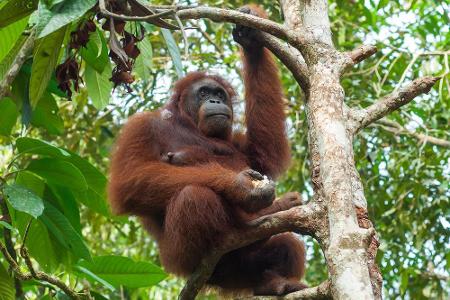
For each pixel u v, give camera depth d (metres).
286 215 6.63
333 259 5.05
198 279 7.51
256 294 7.97
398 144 13.58
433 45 14.82
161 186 7.80
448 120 13.38
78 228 8.16
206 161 8.67
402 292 12.35
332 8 14.62
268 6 14.34
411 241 12.87
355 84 13.72
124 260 8.41
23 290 8.91
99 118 14.29
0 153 13.77
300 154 13.77
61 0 5.97
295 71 7.00
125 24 7.37
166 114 9.33
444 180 12.67
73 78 7.26
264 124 8.76
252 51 8.58
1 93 7.08
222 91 9.67
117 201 8.07
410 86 6.75
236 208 7.53
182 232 7.41
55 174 7.63
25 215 7.92
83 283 10.84
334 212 5.34
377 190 13.42
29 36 7.23
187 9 6.74
